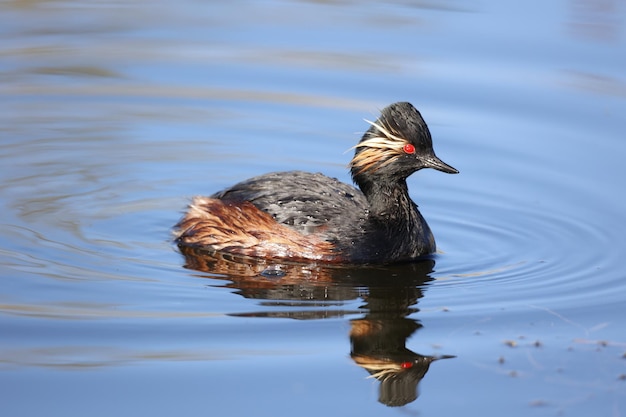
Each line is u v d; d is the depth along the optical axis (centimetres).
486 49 2342
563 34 2422
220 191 1565
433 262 1439
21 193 1644
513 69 2222
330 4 2789
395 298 1284
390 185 1470
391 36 2455
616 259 1432
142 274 1347
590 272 1385
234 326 1186
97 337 1148
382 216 1459
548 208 1642
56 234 1480
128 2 2831
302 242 1412
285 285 1323
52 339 1141
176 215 1592
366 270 1396
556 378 1078
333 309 1245
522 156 1841
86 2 2802
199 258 1423
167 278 1337
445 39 2416
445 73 2209
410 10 2684
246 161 1841
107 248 1441
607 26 2469
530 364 1106
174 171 1786
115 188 1697
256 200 1459
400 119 1457
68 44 2411
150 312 1219
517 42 2378
